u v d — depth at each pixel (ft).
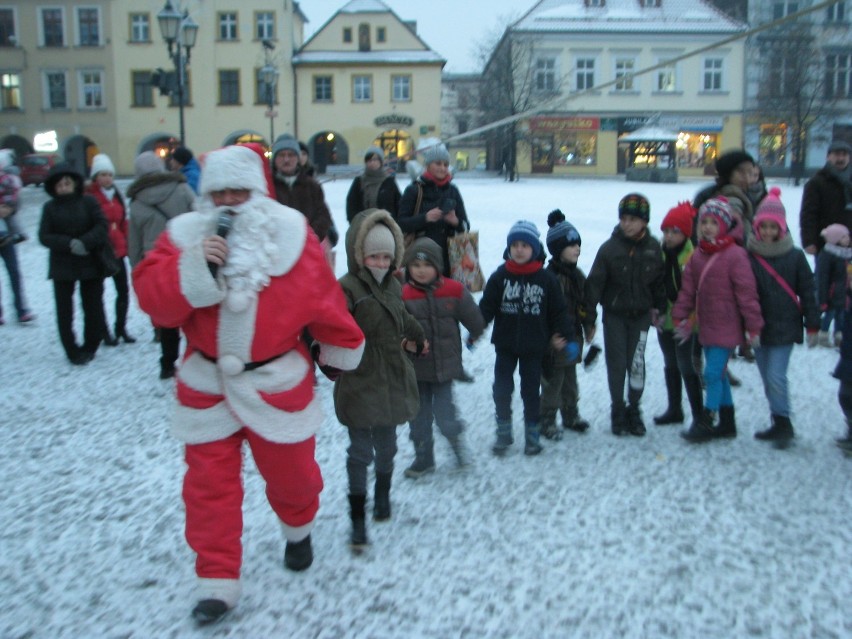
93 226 21.62
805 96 135.13
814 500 12.96
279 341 9.44
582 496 13.14
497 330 15.02
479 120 161.79
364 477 11.55
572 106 156.76
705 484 13.61
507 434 15.10
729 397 15.78
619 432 16.16
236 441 9.74
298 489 10.05
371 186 22.76
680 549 11.31
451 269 20.65
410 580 10.50
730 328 14.87
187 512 9.54
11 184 26.76
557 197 83.05
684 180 140.97
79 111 152.97
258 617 9.61
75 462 14.73
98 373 21.13
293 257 9.46
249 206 9.50
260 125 153.58
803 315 15.21
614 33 155.43
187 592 10.23
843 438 15.30
